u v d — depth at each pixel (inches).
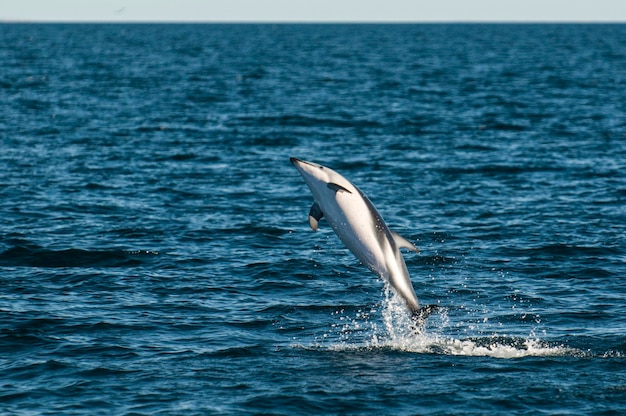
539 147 7165.4
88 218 4471.0
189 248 3919.8
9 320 2881.4
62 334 2765.7
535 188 5383.9
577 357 2586.1
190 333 2812.5
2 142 7130.9
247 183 5541.3
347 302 3196.4
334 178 2364.7
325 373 2450.8
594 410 2185.0
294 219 4549.7
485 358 2586.1
